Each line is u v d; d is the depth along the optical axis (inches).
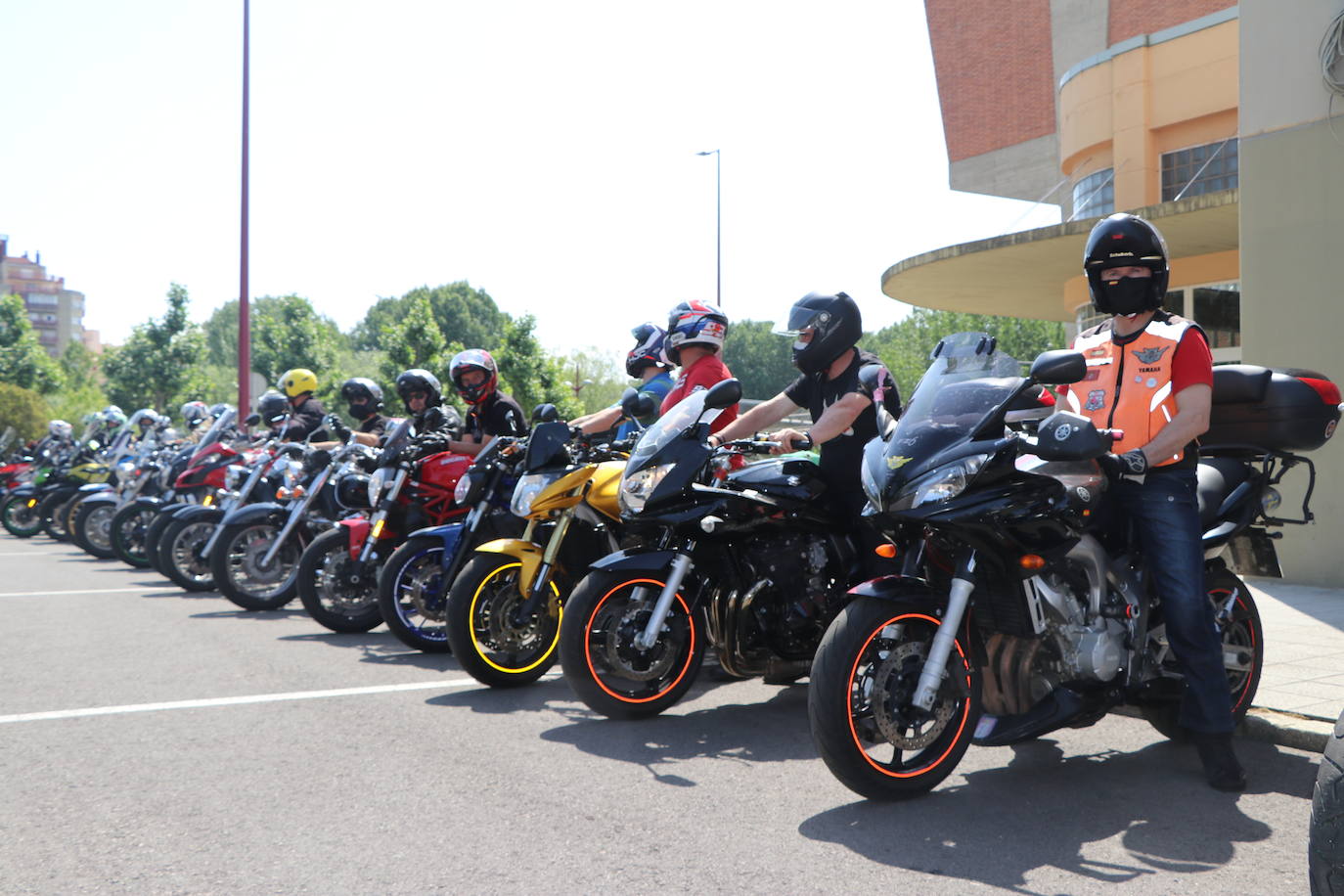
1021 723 147.2
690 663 201.0
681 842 134.8
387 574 257.9
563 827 140.3
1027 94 1162.0
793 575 197.8
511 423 286.8
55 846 133.0
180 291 2031.3
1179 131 693.9
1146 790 156.3
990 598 151.7
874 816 145.1
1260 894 119.7
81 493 576.4
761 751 177.8
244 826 140.2
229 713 201.5
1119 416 163.2
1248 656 178.9
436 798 151.6
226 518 331.9
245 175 804.0
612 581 193.6
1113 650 152.4
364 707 206.8
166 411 2032.5
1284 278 337.4
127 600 356.8
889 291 743.7
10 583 401.7
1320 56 327.6
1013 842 135.2
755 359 4288.9
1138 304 163.0
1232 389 172.7
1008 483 145.9
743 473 201.8
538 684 230.5
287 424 390.3
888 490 148.6
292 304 2126.0
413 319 1295.5
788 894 119.0
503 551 220.5
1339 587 317.7
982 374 152.9
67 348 3339.1
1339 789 88.9
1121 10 1050.7
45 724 192.5
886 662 148.6
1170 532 157.4
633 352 297.3
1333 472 318.3
